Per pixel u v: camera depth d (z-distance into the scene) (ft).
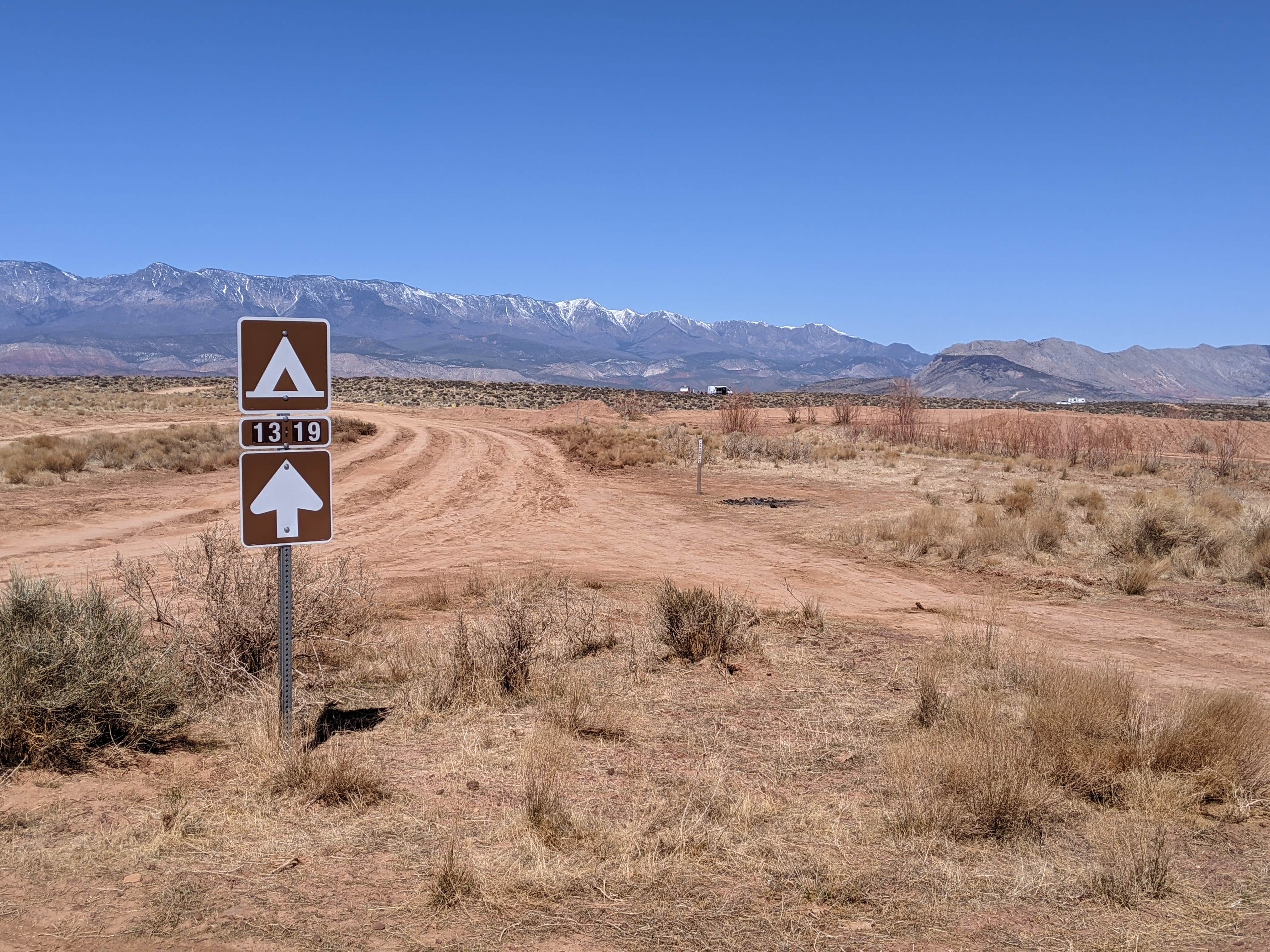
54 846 14.33
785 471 102.63
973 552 50.78
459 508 72.90
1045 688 22.44
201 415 177.88
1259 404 381.60
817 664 27.76
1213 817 16.38
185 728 20.36
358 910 12.45
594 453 119.55
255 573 25.25
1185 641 33.06
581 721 21.06
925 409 231.71
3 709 17.56
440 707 22.31
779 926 12.18
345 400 285.02
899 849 14.62
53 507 62.13
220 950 11.41
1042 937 12.01
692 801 16.44
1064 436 130.93
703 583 43.37
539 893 12.98
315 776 16.78
